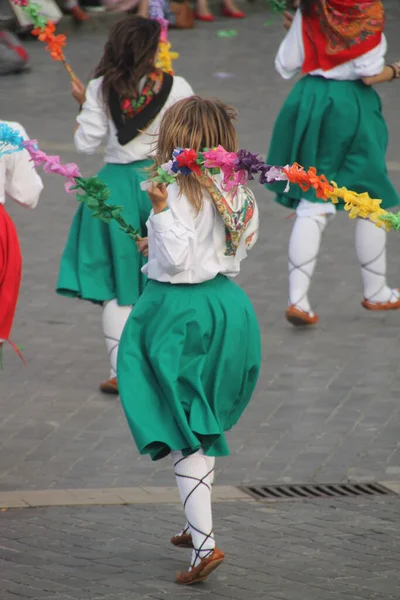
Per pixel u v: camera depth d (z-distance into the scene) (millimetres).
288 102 17703
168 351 10336
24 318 18531
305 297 18141
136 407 10289
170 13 38969
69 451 14086
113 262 15141
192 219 10312
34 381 16203
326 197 9945
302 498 12883
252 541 11570
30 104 30594
